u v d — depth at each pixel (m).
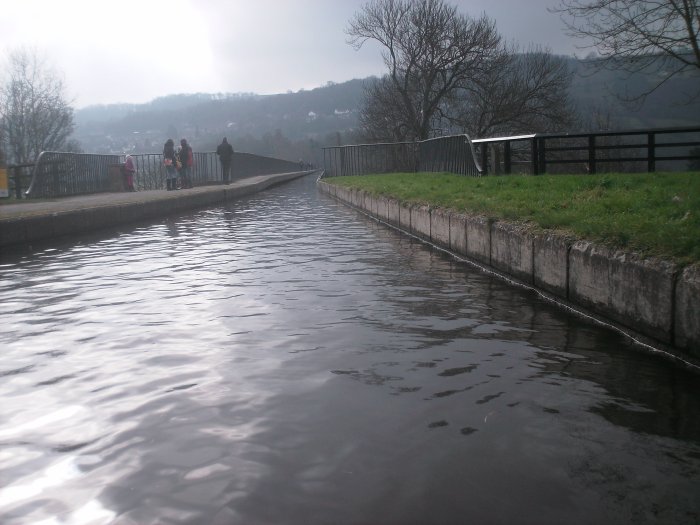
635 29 13.57
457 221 8.62
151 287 6.86
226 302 6.01
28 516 2.39
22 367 4.18
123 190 25.44
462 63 36.97
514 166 17.42
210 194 21.00
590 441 2.94
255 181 31.61
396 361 4.13
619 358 4.18
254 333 4.88
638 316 4.58
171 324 5.23
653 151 13.42
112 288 6.87
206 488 2.55
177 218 15.94
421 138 38.53
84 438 3.06
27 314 5.73
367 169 29.25
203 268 8.06
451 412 3.28
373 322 5.15
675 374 3.86
